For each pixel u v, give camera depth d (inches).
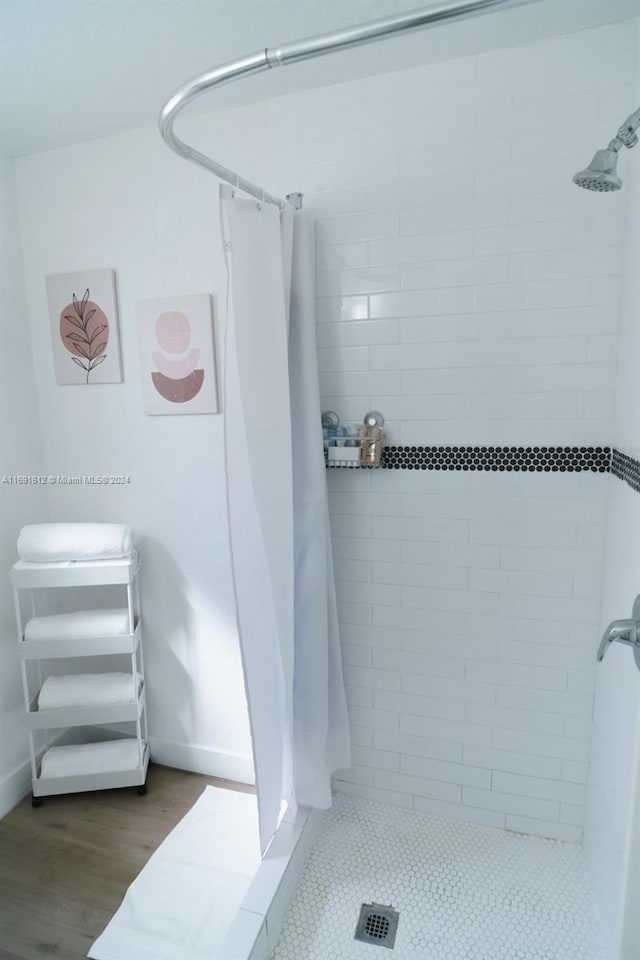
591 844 65.3
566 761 69.2
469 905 62.5
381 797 78.0
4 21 51.4
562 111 59.4
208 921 60.7
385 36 34.7
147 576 84.2
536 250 62.4
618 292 60.4
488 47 59.9
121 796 81.0
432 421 68.7
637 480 51.8
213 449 78.0
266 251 56.5
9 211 80.4
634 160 56.4
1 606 79.0
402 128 64.8
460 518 69.2
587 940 58.4
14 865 68.8
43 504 87.0
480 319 65.2
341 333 70.7
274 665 65.7
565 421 63.9
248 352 54.4
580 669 67.2
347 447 69.3
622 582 56.2
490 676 70.8
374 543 73.2
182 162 73.3
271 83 65.6
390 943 58.4
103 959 56.9
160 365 77.5
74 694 78.1
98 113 69.6
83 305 79.9
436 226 65.3
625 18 56.0
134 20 51.9
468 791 73.7
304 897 63.7
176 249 75.4
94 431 83.6
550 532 66.2
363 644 75.6
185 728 86.3
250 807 78.0
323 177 68.5
